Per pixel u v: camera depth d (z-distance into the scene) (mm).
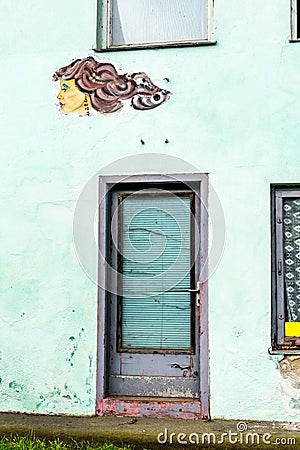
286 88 6070
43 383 6215
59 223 6336
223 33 6199
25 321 6309
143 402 6039
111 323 6293
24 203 6414
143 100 6281
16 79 6516
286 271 6016
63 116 6410
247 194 6051
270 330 5918
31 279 6336
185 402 5992
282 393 5859
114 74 6348
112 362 6273
